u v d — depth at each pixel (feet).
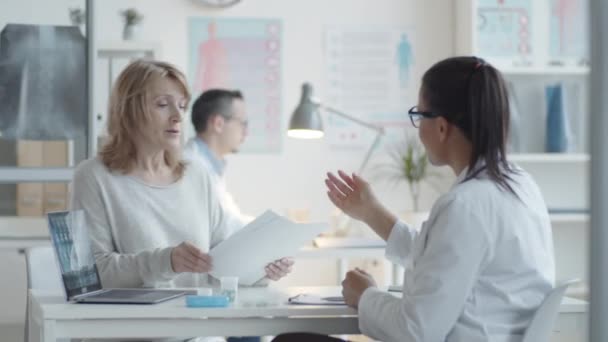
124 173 8.14
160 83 8.09
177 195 8.31
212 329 6.61
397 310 6.01
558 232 16.02
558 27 15.35
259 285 8.03
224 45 15.84
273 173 15.97
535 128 15.58
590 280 5.69
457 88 6.30
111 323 6.48
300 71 16.01
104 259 7.72
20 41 13.10
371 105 16.14
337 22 16.06
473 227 5.88
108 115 8.32
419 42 16.17
